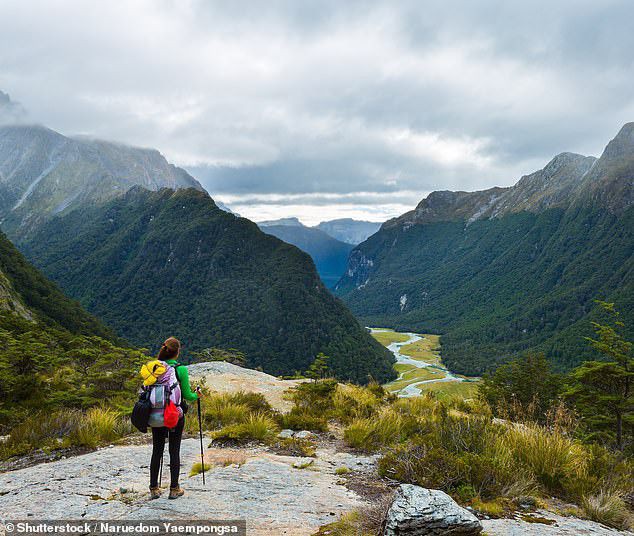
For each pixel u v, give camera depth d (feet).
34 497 18.54
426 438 28.50
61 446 28.94
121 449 28.22
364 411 44.21
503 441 26.61
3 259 336.08
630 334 599.57
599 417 77.87
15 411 40.78
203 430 36.11
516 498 20.63
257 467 24.80
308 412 43.86
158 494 18.69
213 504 17.94
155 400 17.92
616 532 17.98
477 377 499.92
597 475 23.99
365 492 21.20
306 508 18.28
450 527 14.42
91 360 62.23
